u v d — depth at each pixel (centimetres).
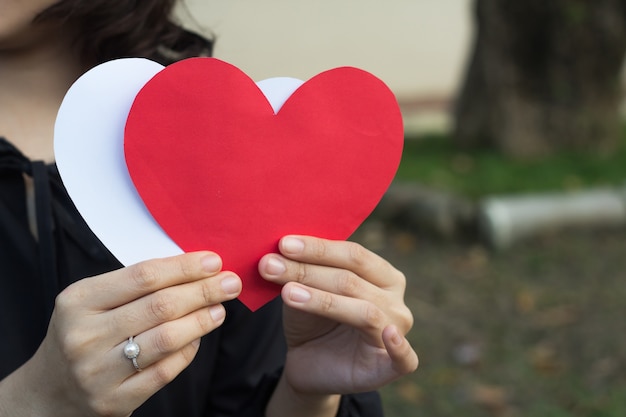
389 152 81
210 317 75
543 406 208
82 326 73
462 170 387
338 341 88
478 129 430
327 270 80
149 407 88
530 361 231
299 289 79
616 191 330
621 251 303
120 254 76
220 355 95
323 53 704
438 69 733
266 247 80
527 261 297
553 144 417
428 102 668
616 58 405
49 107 91
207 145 77
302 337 89
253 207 79
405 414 208
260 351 96
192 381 91
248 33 683
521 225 311
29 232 88
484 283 281
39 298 87
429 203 326
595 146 418
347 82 80
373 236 325
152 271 73
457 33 788
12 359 85
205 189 78
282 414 92
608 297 266
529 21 403
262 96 78
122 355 72
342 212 81
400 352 81
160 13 95
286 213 80
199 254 75
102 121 76
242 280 80
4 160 86
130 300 73
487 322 254
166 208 77
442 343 243
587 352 233
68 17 85
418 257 305
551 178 369
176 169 77
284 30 722
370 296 81
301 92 79
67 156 75
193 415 92
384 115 81
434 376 225
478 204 321
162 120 76
